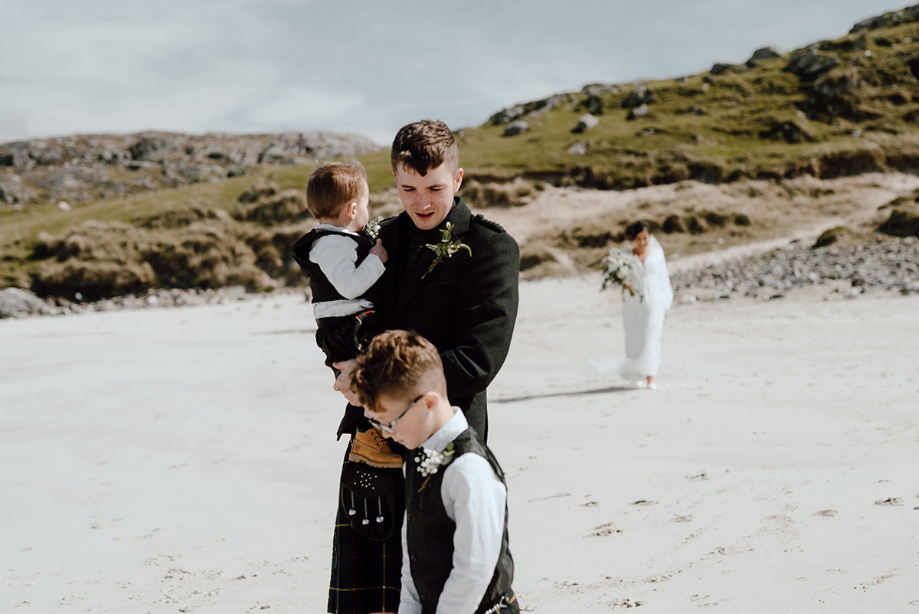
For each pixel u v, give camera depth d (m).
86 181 95.56
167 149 107.38
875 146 48.59
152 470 7.37
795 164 47.97
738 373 10.98
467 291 2.68
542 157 53.91
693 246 41.25
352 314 2.77
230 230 49.53
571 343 16.64
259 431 9.08
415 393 2.21
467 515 2.15
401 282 2.78
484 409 2.72
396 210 47.72
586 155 53.91
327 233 2.83
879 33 65.88
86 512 6.02
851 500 4.67
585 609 3.55
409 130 2.67
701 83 65.31
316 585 4.33
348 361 2.73
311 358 16.11
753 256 33.34
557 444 7.32
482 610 2.21
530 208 48.53
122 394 12.20
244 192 53.41
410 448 2.30
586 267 40.34
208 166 102.00
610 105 65.69
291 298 38.00
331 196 2.83
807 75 61.16
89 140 108.06
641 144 55.12
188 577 4.54
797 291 21.66
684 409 8.59
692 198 46.06
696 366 12.12
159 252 47.47
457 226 2.71
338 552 2.71
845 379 9.56
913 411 7.34
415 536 2.29
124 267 46.28
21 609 4.12
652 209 45.03
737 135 55.38
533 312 25.89
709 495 5.16
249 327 26.25
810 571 3.66
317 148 108.38
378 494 2.64
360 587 2.67
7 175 94.50
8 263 47.53
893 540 3.91
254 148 108.69
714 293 23.72
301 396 11.43
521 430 8.13
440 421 2.28
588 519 4.93
